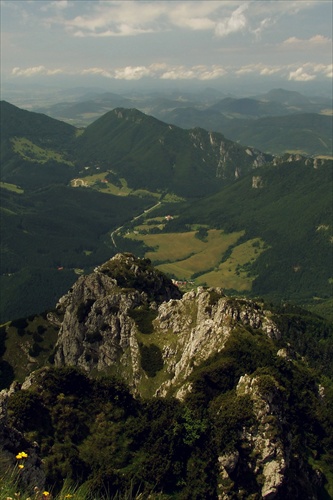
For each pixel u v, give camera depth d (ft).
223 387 315.37
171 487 226.38
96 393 266.98
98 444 234.99
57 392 256.93
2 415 156.66
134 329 518.37
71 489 86.74
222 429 256.73
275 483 240.12
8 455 145.07
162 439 240.12
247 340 375.45
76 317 578.25
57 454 211.20
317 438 314.14
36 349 615.16
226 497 229.66
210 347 387.96
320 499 273.33
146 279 643.04
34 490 79.97
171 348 470.39
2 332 638.94
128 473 219.82
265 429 259.39
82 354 559.38
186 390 311.68
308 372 381.19
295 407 325.83
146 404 276.00
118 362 519.60
